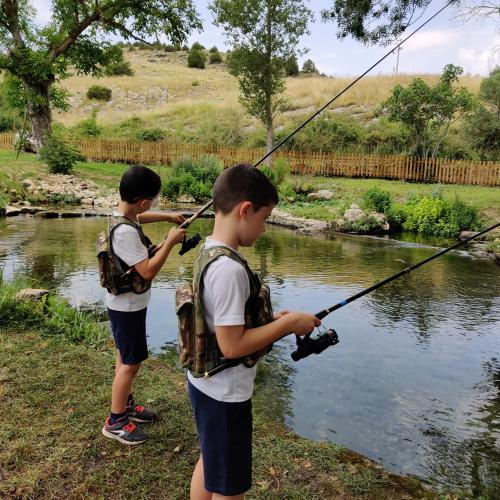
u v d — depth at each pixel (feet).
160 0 60.95
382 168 57.98
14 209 41.93
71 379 10.59
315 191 51.85
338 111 82.43
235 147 74.49
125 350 8.10
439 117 59.06
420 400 11.95
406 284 23.09
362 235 38.04
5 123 86.48
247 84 61.67
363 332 16.58
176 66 183.42
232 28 58.59
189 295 4.94
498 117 60.03
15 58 57.57
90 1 61.67
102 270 7.82
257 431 9.29
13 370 10.87
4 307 13.94
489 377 13.37
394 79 93.66
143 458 8.01
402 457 9.52
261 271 25.09
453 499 7.62
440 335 16.47
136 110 116.16
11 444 8.19
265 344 4.77
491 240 34.50
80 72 67.31
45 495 7.07
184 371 12.70
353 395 12.05
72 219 40.50
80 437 8.45
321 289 21.86
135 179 7.73
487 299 20.80
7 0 56.95
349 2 25.31
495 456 9.67
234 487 5.02
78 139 77.56
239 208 4.80
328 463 8.18
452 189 48.80
